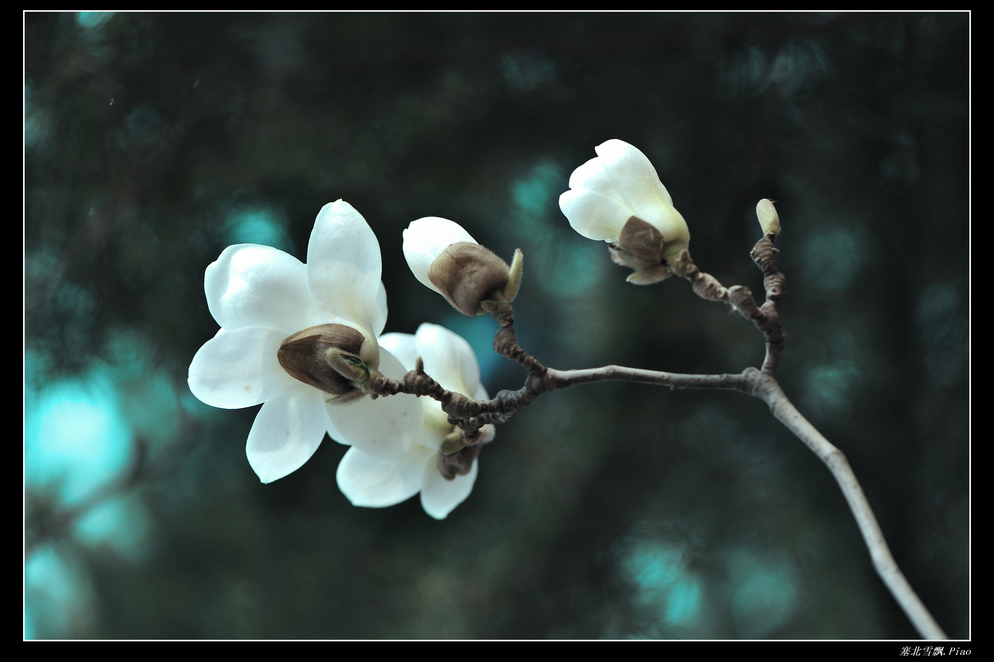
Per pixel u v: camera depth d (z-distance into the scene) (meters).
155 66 2.00
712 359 1.94
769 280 1.47
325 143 2.10
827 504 1.92
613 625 1.98
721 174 1.97
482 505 2.10
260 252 1.46
